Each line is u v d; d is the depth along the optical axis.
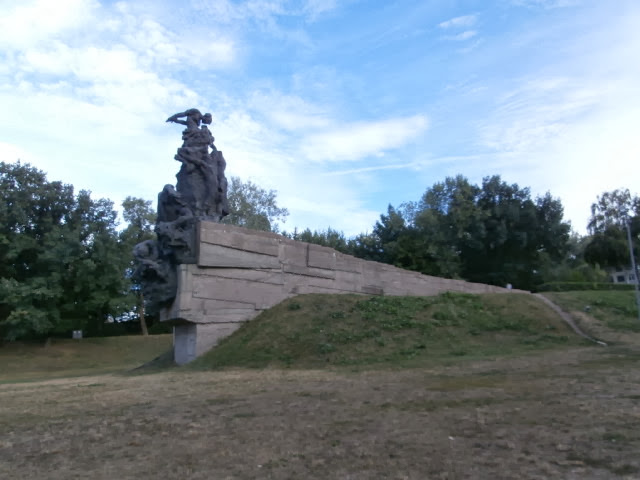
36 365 34.28
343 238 56.44
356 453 6.83
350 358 17.23
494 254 49.88
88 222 41.06
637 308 22.58
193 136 22.58
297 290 23.91
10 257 37.03
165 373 18.27
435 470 6.01
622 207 55.38
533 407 8.92
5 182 39.34
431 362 15.94
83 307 40.16
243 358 18.50
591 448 6.51
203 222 20.45
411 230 48.50
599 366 13.39
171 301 20.20
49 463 7.14
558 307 23.03
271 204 53.28
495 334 19.66
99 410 11.02
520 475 5.71
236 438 7.93
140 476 6.36
